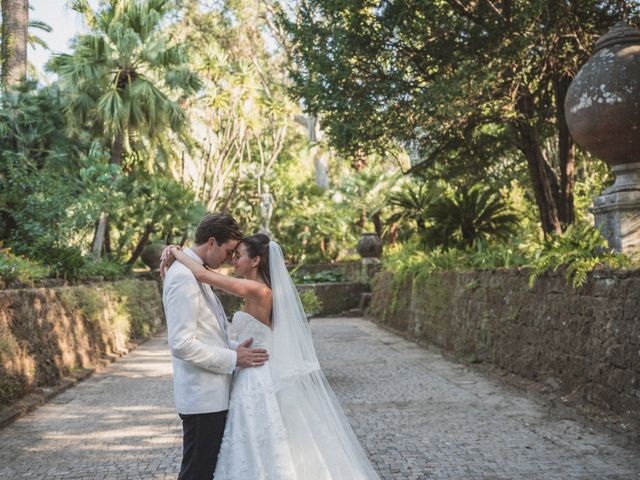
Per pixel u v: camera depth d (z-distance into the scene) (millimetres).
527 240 13469
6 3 17375
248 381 3100
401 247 17453
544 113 11734
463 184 14359
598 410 5301
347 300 20828
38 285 9414
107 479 4168
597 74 6551
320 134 35125
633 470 4047
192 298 2926
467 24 10562
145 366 9922
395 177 25125
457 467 4262
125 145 19406
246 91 30266
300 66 12086
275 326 3262
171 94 22094
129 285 14195
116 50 17844
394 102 11000
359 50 10680
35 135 15375
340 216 28641
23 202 12445
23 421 6012
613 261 5578
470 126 11328
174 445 5004
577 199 16469
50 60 17672
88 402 6965
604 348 5410
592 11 9766
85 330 9727
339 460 3219
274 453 2992
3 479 4215
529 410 5898
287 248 30016
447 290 10539
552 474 4047
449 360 9555
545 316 6711
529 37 9227
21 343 7055
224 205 31250
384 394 7027
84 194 14141
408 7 10125
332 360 10094
